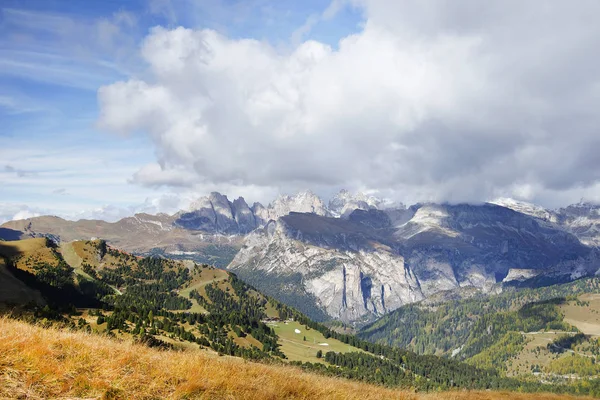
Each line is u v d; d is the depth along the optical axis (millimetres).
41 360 13352
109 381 13133
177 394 13461
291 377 18750
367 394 19766
